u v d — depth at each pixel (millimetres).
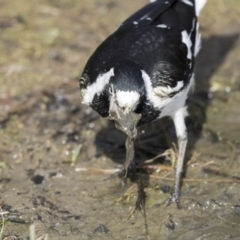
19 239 10086
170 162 12102
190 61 11359
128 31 11195
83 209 10922
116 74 9578
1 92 14398
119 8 17047
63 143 12812
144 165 11930
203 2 12766
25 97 14180
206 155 12219
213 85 14555
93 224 10500
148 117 10430
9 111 13711
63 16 16891
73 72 14969
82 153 12547
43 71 15047
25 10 17172
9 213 10633
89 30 16297
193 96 14266
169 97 10398
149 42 10773
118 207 10930
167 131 12945
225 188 11094
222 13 16859
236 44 15812
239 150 12266
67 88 14453
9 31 16406
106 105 10039
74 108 13812
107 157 12383
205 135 12922
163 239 10047
